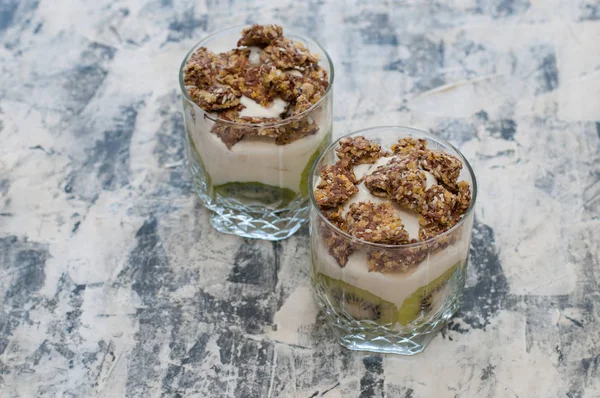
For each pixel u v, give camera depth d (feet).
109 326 2.38
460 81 2.82
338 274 2.22
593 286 2.41
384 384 2.28
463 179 2.28
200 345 2.35
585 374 2.28
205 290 2.43
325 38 2.94
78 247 2.51
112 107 2.79
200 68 2.42
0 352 2.35
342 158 2.29
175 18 3.01
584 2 3.01
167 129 2.74
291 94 2.39
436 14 3.00
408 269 2.17
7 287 2.44
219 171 2.43
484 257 2.47
